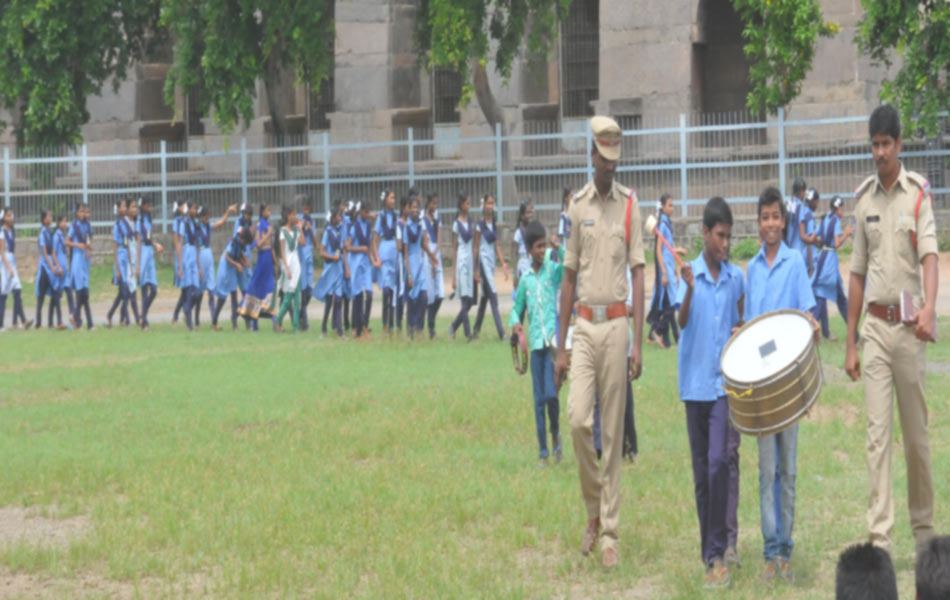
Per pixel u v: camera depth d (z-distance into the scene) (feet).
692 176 102.94
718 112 111.45
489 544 25.98
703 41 109.60
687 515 27.68
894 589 12.14
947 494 28.09
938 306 70.08
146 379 51.42
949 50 82.33
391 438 37.32
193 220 73.20
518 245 62.03
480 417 39.99
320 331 71.56
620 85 110.73
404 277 63.87
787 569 22.98
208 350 61.98
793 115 103.76
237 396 46.34
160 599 22.57
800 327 22.30
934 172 92.63
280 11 104.06
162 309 92.89
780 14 91.09
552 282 33.81
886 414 24.03
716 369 23.73
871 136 24.34
